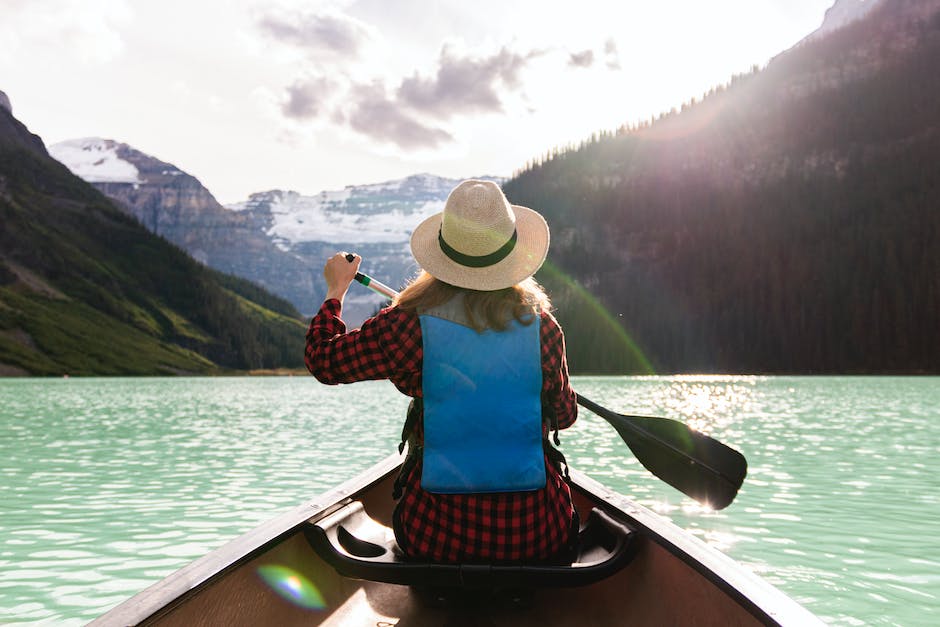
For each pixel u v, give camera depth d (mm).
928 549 5645
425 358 2102
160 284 159000
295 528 2352
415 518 2191
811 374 94938
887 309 92812
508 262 2164
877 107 190375
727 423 18578
